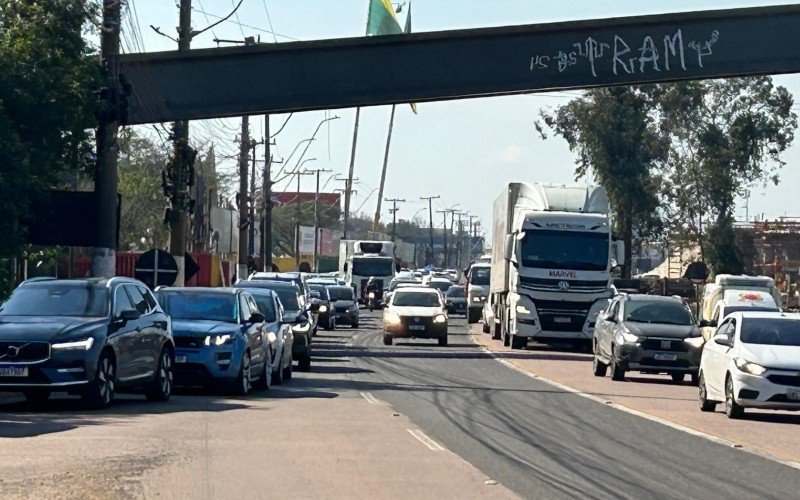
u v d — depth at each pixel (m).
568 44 38.31
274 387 29.38
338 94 38.19
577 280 47.50
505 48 38.28
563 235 47.78
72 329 21.61
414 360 42.03
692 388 33.41
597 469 16.58
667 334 34.44
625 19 38.28
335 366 38.16
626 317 35.69
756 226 100.19
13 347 21.14
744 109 85.62
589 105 86.12
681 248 89.44
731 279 54.56
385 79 38.22
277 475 14.63
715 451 19.20
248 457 16.14
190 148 42.88
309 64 38.16
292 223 161.50
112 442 17.11
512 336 49.53
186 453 16.27
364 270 93.94
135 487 13.27
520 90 38.34
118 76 33.84
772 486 15.61
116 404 23.59
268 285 37.72
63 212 35.28
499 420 22.73
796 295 83.75
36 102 32.28
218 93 38.06
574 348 51.69
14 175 31.80
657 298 36.56
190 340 25.81
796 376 24.25
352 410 23.42
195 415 21.58
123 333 22.66
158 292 27.55
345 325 72.19
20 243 33.25
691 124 86.44
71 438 17.48
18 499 12.28
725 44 38.28
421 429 20.53
